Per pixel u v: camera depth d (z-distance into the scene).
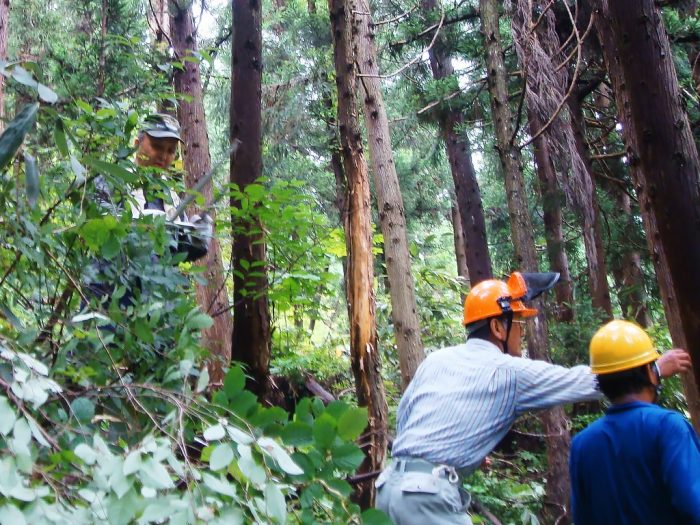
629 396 2.87
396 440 3.28
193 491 1.82
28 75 2.43
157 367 2.92
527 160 10.91
